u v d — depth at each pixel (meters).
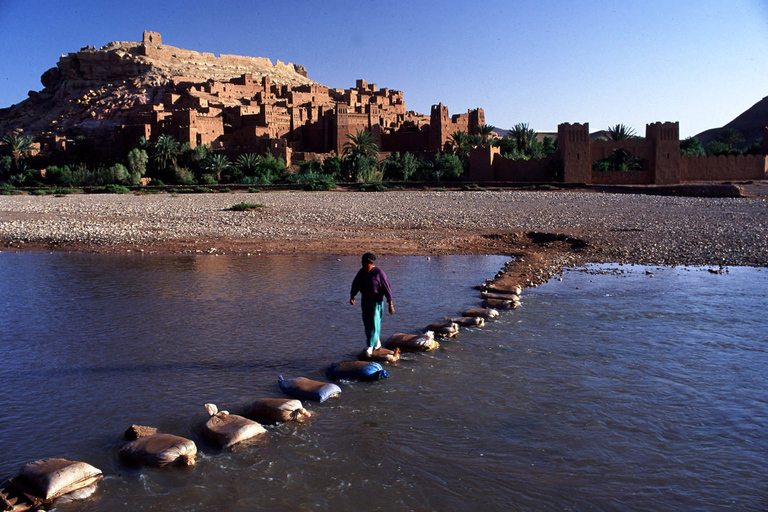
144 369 6.77
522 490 4.23
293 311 9.53
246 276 12.84
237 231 21.59
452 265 14.45
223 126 89.88
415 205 33.88
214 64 156.12
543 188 53.94
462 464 4.59
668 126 57.97
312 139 90.31
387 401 5.81
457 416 5.44
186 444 4.76
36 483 4.20
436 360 7.04
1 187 71.81
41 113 138.62
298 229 22.11
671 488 4.25
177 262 15.08
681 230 20.19
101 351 7.43
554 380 6.31
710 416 5.39
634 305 9.70
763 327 8.27
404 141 86.81
